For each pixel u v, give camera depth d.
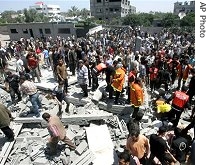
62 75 11.34
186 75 13.05
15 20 95.56
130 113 10.70
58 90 9.80
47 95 11.77
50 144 7.81
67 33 47.81
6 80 11.73
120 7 85.62
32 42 27.94
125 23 69.06
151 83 13.94
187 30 43.88
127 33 36.72
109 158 7.78
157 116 10.34
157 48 22.38
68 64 16.38
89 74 13.09
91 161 7.55
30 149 8.38
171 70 14.09
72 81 13.99
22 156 8.09
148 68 14.59
